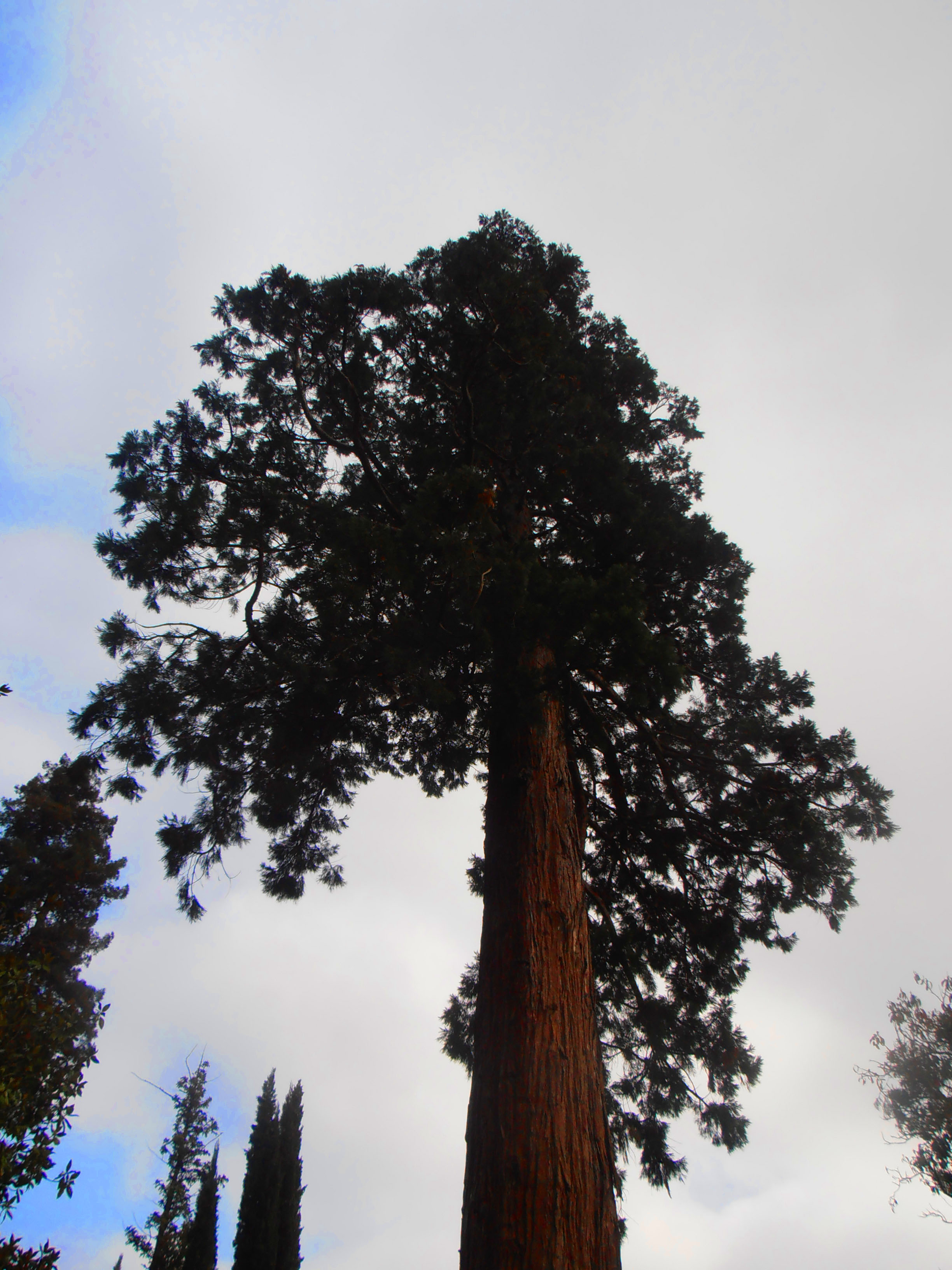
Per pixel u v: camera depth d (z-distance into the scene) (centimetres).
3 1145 647
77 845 1756
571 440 902
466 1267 405
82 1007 1527
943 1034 1497
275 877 1012
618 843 984
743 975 962
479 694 785
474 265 921
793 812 870
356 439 929
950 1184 1373
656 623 955
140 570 878
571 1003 513
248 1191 2088
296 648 870
